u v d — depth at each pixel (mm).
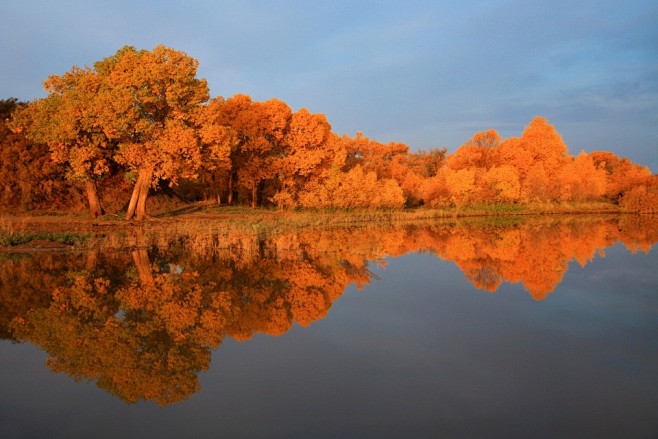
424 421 5000
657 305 9945
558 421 4996
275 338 7840
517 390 5762
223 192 44656
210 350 7281
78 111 24438
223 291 11234
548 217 40719
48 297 10562
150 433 4758
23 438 4656
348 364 6660
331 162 41406
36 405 5430
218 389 5855
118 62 25438
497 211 45062
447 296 10820
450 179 46281
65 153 25922
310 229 27609
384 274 13547
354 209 39188
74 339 7781
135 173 26797
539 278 12898
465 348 7293
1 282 12086
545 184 50906
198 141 26938
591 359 6828
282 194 36844
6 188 29938
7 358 6949
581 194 52750
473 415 5133
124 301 10242
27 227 22625
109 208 32469
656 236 23656
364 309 9656
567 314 9266
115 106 23281
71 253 17047
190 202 38500
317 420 5020
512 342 7543
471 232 26281
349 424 4938
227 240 19125
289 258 16219
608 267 14562
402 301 10359
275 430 4812
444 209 43250
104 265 14633
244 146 36688
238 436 4691
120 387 5934
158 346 7461
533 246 19750
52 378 6227
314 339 7781
